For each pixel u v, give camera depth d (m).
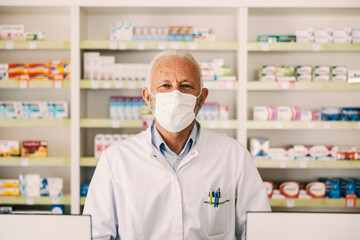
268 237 0.94
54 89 3.68
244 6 3.21
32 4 3.21
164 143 1.43
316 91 3.68
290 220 0.93
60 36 3.65
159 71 1.38
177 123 1.36
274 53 3.67
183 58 1.39
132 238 1.36
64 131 3.71
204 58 3.65
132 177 1.40
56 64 3.28
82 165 3.23
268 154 3.32
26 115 3.27
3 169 3.69
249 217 0.94
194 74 1.39
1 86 3.21
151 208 1.36
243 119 3.22
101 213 1.40
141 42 3.20
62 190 3.41
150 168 1.41
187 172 1.41
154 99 1.41
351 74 3.28
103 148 3.29
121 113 3.30
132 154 1.45
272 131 3.71
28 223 0.93
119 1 3.21
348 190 3.36
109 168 1.44
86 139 3.57
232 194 1.46
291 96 3.69
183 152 1.45
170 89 1.37
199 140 1.47
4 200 3.22
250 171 1.49
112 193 1.43
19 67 3.28
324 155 3.32
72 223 0.93
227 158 1.48
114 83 3.20
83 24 3.43
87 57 3.27
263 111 3.31
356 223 0.93
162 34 3.28
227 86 3.22
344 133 3.71
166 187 1.38
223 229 1.42
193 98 1.38
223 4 3.22
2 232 0.94
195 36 3.30
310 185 3.36
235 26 3.53
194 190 1.39
